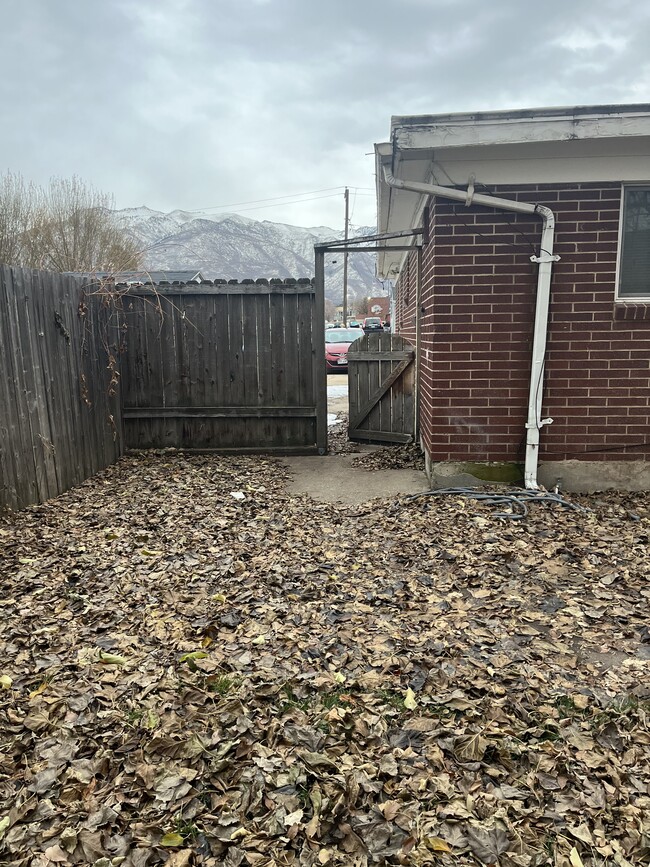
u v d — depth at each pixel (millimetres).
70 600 3850
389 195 6828
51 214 24125
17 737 2637
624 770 2471
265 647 3375
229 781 2422
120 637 3438
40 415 5820
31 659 3207
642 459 6098
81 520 5289
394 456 7930
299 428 8102
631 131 5219
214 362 8008
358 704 2879
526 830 2193
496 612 3760
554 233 5789
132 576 4195
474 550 4664
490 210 5844
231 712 2793
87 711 2814
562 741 2633
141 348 8008
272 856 2104
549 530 5066
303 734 2660
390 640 3434
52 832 2168
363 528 5211
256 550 4711
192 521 5316
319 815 2250
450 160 5727
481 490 6035
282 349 7938
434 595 3988
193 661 3199
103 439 7367
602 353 5961
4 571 4215
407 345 8547
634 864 2082
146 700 2893
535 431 5996
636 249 5887
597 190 5734
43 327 5922
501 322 6008
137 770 2461
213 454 8141
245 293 7828
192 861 2086
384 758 2527
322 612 3773
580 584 4121
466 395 6145
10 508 5309
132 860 2068
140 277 13586
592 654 3318
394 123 5328
